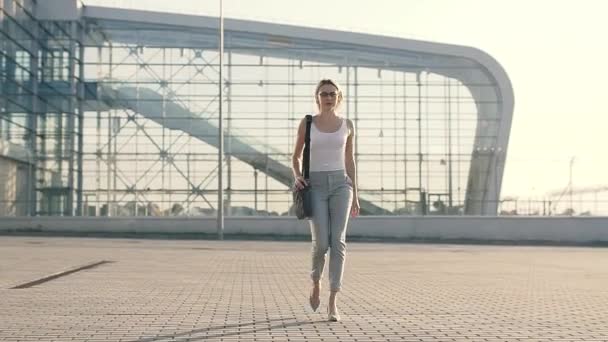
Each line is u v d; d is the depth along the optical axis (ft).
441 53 173.06
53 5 164.66
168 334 23.27
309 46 172.86
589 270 55.11
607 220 130.21
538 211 172.55
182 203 169.37
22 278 42.65
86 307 29.86
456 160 174.91
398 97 174.40
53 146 163.84
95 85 167.73
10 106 156.76
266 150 171.94
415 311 29.45
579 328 25.11
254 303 31.68
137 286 38.78
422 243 118.52
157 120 169.07
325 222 26.00
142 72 169.27
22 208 160.66
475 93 175.42
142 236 127.03
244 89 172.14
